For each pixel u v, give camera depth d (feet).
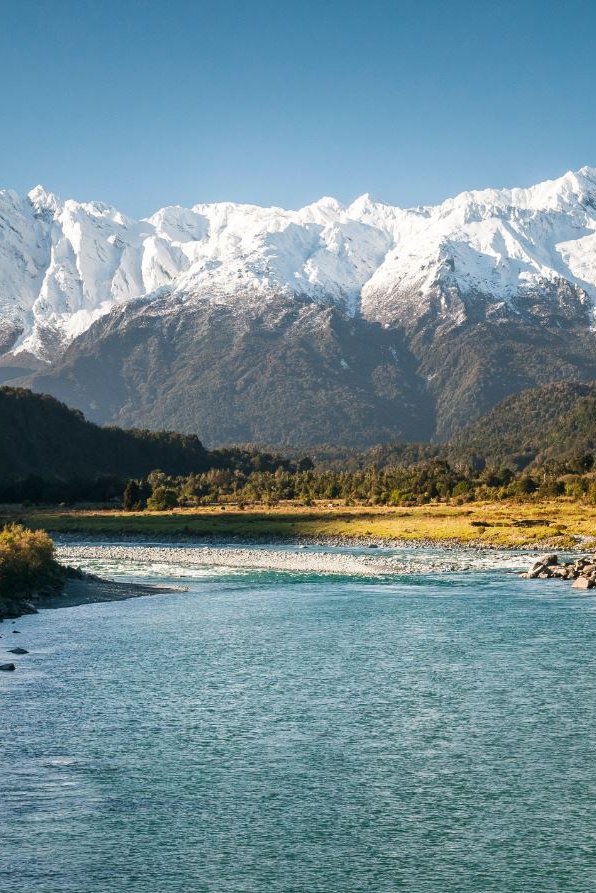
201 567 412.16
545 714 143.74
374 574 365.61
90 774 119.55
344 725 139.13
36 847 98.99
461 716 143.33
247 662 182.70
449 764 122.93
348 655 188.75
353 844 99.91
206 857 96.89
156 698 154.30
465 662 180.34
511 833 102.47
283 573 377.30
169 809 108.68
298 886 90.99
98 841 100.48
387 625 227.40
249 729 137.39
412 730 136.67
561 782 116.47
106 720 141.90
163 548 530.68
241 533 620.08
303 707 148.87
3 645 203.92
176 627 228.43
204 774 119.55
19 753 127.24
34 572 303.27
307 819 106.22
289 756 126.11
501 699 152.35
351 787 115.24
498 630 216.95
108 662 183.62
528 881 91.91
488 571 370.12
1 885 90.79
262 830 103.30
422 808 109.09
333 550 510.99
